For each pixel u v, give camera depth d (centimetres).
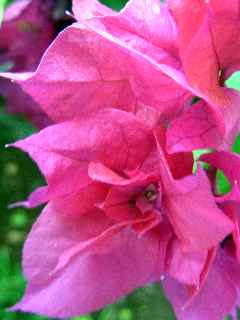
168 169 9
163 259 11
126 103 10
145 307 34
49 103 10
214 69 10
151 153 10
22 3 19
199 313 11
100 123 10
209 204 9
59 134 10
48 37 20
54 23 20
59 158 10
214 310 11
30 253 11
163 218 11
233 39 10
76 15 10
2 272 35
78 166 10
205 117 10
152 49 10
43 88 10
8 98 20
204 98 9
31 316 32
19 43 20
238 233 10
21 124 26
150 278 12
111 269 11
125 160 10
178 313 11
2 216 38
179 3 9
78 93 10
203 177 9
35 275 11
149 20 10
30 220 38
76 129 10
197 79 10
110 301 11
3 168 39
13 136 32
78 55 10
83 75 10
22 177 39
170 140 10
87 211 11
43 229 11
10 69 20
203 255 10
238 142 15
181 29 9
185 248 10
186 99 10
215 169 11
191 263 10
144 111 10
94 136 10
